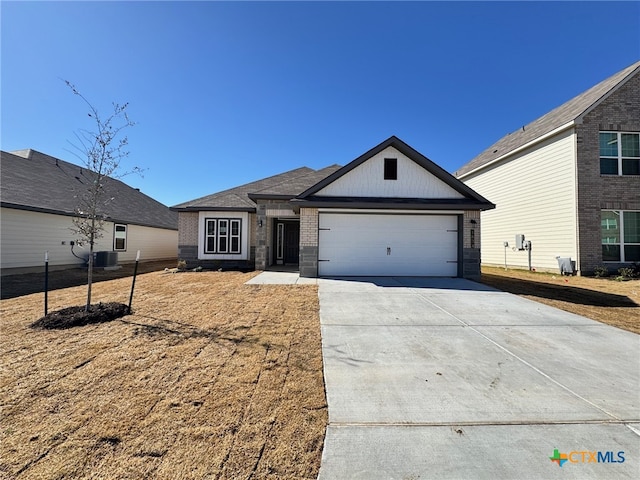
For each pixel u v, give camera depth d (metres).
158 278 11.02
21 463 2.09
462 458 2.25
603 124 12.41
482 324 5.49
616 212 12.45
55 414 2.66
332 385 3.29
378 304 6.80
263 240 13.26
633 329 5.30
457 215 10.84
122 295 7.76
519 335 4.95
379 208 10.43
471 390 3.24
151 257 19.92
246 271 13.09
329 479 2.03
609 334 5.02
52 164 16.88
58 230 13.12
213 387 3.17
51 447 2.25
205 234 14.52
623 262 12.30
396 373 3.60
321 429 2.55
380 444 2.39
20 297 7.53
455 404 2.97
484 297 7.55
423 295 7.72
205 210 14.34
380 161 11.00
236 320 5.54
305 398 3.02
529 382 3.42
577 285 9.98
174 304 6.71
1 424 2.51
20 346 4.21
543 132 13.98
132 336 4.64
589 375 3.60
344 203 10.17
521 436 2.51
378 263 10.77
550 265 13.51
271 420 2.64
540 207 14.06
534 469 2.15
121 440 2.34
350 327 5.24
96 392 3.03
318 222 10.75
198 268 13.59
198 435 2.42
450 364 3.87
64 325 5.04
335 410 2.83
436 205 10.09
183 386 3.18
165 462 2.12
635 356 4.16
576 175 12.31
